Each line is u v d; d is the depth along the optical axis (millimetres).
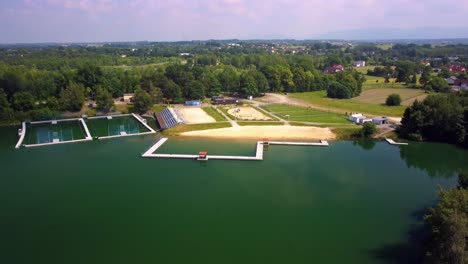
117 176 78125
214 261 47250
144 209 62281
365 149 99000
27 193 69250
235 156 90375
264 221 57938
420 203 64938
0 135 115688
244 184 73438
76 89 146250
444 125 102812
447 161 89562
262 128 117000
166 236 53500
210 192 69438
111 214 60500
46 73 171875
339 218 59031
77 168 83562
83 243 51875
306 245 51062
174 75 184000
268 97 182875
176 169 82562
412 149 98938
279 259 47719
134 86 177750
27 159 90500
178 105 162000
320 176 78188
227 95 190000
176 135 111750
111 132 119062
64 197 67312
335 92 179750
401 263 46719
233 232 54531
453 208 43938
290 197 67188
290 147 100000
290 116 134500
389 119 127938
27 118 133250
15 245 51562
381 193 69438
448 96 113750
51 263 47219
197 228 55719
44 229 55875
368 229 55531
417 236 53406
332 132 111562
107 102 146375
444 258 40656
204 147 99188
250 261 47219
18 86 146750
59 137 112500
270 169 82312
